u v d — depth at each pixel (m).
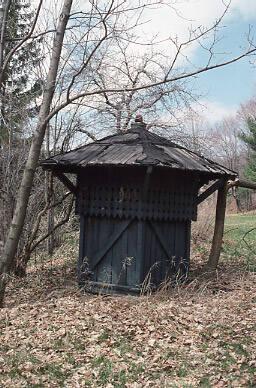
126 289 8.91
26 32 10.71
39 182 11.59
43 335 6.93
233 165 51.62
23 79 11.79
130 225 8.96
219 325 7.17
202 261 12.50
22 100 11.54
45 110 8.70
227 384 5.54
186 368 5.94
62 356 6.26
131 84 11.95
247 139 38.50
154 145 9.16
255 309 7.95
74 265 12.09
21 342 6.72
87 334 6.91
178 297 8.64
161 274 9.20
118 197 8.97
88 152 9.13
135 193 8.80
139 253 8.78
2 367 5.98
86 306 8.20
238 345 6.51
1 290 8.59
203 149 14.55
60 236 13.96
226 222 25.97
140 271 8.78
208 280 9.88
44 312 8.00
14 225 8.67
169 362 6.07
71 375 5.79
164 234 9.22
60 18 8.76
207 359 6.15
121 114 12.46
